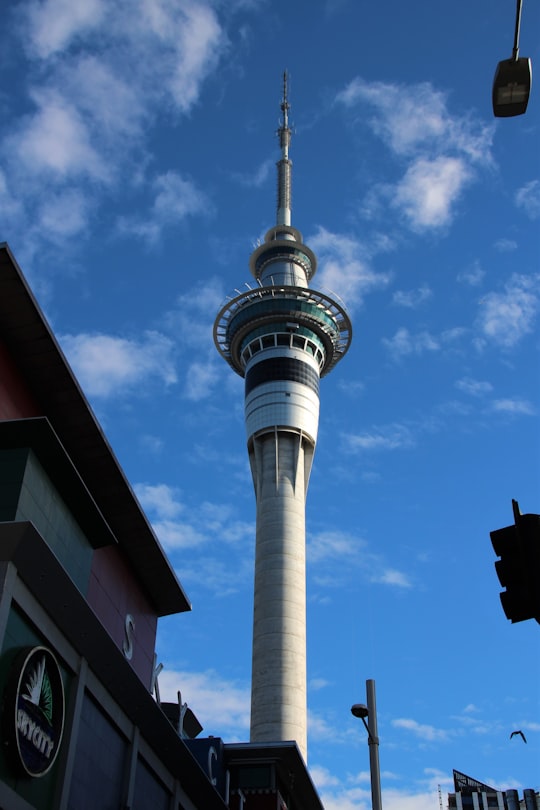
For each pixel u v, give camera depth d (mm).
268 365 132625
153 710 35625
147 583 45625
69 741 28547
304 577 118000
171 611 47688
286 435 127938
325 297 136500
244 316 136500
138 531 42594
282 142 166125
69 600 28484
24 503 29422
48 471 31453
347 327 138875
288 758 54812
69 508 33375
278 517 120750
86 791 30109
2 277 35000
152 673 45094
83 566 34531
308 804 60250
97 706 31859
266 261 147000
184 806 40906
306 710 108688
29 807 25609
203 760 51188
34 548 26312
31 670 26203
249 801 53094
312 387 132625
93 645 30531
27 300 35688
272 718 105438
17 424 30078
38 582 27109
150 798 36875
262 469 126188
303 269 146875
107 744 32531
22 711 25328
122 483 40875
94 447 39875
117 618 41438
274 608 113250
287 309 135000
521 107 19391
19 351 37219
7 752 24750
